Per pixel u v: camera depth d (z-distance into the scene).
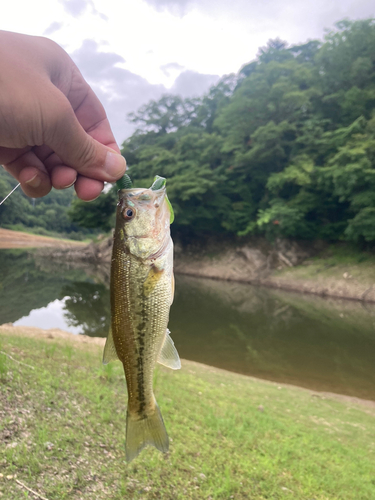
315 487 3.99
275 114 30.66
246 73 42.12
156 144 41.78
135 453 1.81
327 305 21.47
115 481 3.43
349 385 10.14
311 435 5.52
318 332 15.88
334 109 29.16
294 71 30.42
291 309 20.56
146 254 1.80
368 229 22.56
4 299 18.92
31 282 25.20
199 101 44.78
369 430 6.46
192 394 6.25
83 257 43.56
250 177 35.59
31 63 1.56
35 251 46.19
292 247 28.77
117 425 4.35
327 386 10.01
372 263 23.84
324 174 24.75
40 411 4.18
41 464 3.36
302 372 11.02
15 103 1.49
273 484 3.88
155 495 3.38
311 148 28.11
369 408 7.97
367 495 4.01
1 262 36.34
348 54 27.27
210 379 7.91
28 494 2.98
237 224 33.53
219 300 22.91
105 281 27.92
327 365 11.74
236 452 4.42
